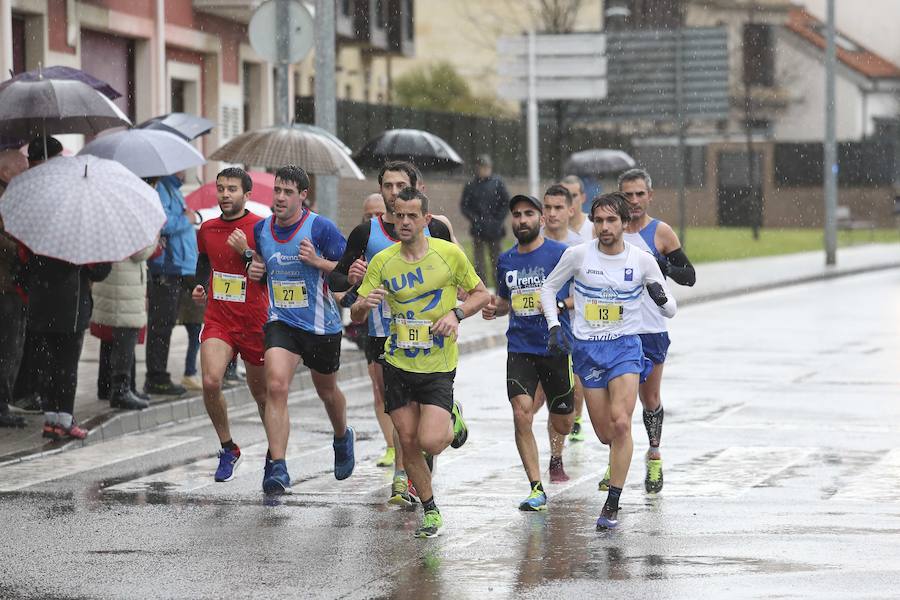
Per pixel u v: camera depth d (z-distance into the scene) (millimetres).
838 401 38156
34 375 34594
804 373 44094
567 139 133750
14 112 31453
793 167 180250
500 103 162000
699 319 63219
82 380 39844
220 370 26719
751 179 171500
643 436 32781
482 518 24172
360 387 42250
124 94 61719
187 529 23203
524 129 128375
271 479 25797
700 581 19766
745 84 184125
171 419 35188
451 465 29281
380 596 19078
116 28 58938
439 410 23016
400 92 160625
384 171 25484
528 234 25656
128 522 23734
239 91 72562
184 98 68125
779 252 120438
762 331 57594
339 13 116812
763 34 193250
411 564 20875
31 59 53062
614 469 23531
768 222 180375
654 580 19844
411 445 22984
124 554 21469
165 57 64312
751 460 29594
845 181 182125
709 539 22422
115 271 34062
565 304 25859
